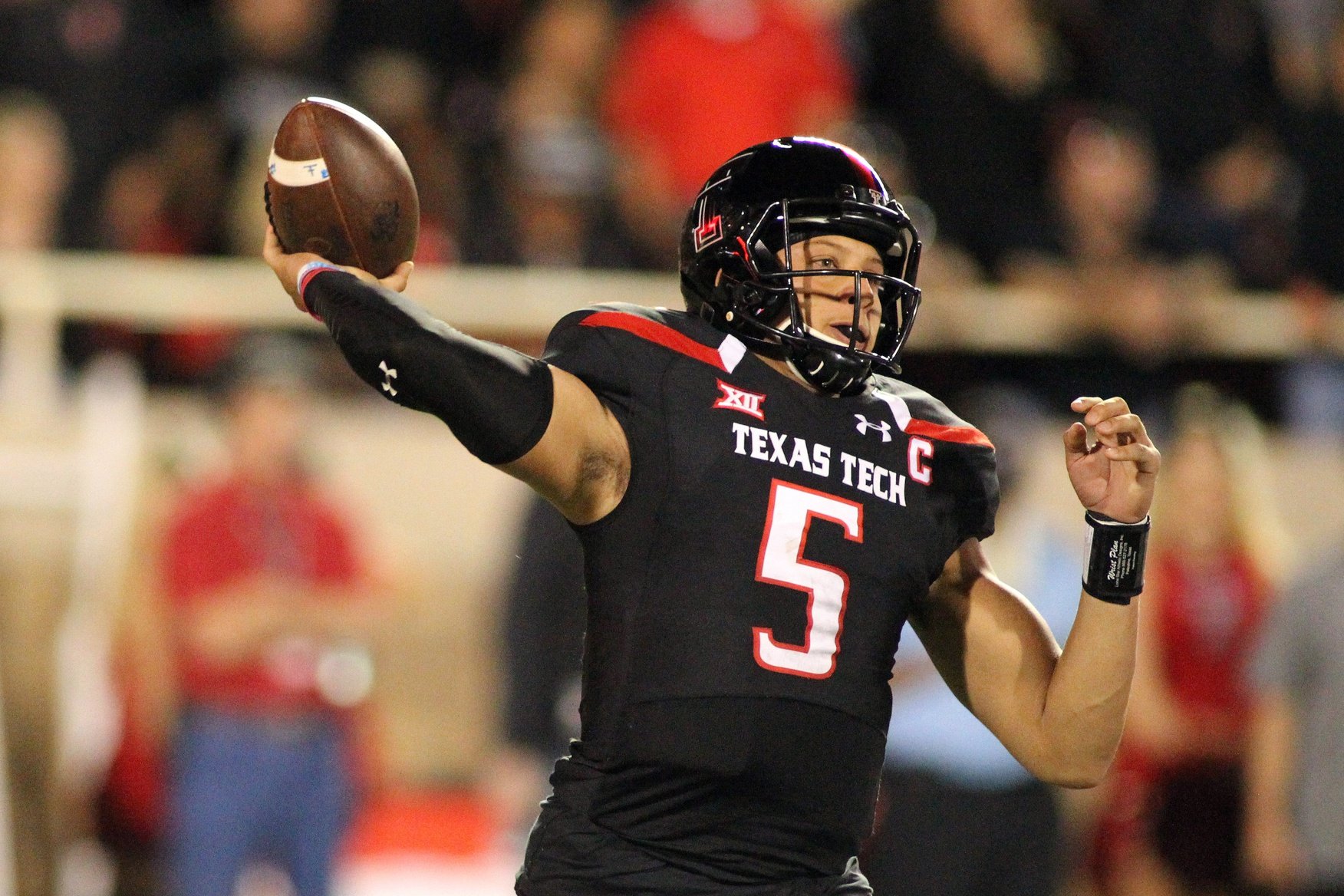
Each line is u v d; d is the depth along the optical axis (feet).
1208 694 78.64
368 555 79.20
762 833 31.71
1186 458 80.07
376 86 102.89
